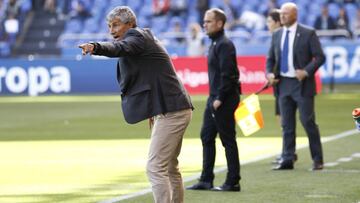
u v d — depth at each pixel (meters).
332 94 63.50
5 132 44.09
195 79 64.69
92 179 27.97
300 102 28.95
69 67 68.06
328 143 36.56
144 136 41.19
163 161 19.70
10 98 66.75
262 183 26.25
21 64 68.44
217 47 24.28
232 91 24.31
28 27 81.56
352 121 46.16
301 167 29.64
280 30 29.52
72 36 76.94
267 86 29.75
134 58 19.36
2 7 81.81
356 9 74.88
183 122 19.78
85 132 43.47
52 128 45.72
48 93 68.25
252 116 24.50
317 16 72.56
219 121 24.34
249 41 72.81
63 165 31.56
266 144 37.19
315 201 23.08
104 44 18.28
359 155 32.56
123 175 28.78
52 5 82.62
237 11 77.81
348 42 64.94
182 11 78.88
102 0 81.94
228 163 24.73
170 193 19.70
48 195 24.89
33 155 34.69
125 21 19.42
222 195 24.16
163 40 73.75
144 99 19.45
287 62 29.12
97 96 66.81
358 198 23.47
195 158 32.69
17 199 24.28
